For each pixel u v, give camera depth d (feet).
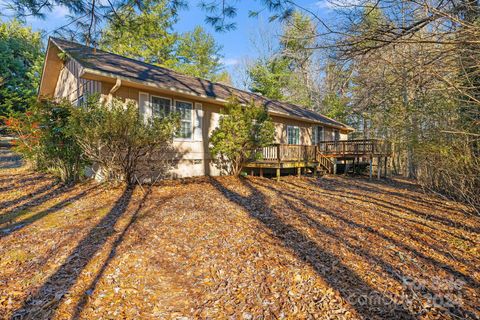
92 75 23.26
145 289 10.07
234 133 32.17
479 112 16.69
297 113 50.96
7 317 8.16
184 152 32.35
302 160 39.91
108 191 23.31
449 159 21.90
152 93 29.19
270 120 34.22
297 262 12.27
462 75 13.70
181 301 9.48
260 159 36.73
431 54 11.83
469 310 9.36
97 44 16.30
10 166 37.68
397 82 14.43
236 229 15.99
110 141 22.00
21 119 30.71
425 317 8.91
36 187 24.52
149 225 16.14
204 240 14.40
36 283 9.96
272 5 12.71
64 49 26.78
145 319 8.49
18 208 18.85
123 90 26.86
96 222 16.33
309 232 16.05
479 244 15.21
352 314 8.91
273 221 17.79
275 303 9.41
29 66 68.90
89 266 11.23
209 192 25.29
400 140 35.22
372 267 12.19
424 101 21.49
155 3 15.47
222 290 10.14
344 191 30.81
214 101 34.12
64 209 18.79
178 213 18.47
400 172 57.82
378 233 16.40
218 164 36.58
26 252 12.43
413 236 16.15
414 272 11.89
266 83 79.41
